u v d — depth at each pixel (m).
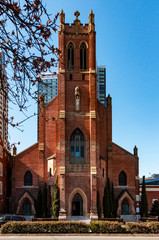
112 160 74.88
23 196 69.88
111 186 72.31
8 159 79.19
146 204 70.06
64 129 67.12
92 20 72.19
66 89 69.62
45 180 71.38
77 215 65.12
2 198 70.50
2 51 12.54
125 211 71.50
